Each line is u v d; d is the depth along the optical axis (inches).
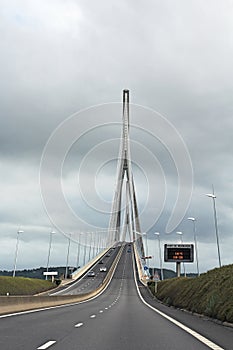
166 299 2559.1
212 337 612.4
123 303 2268.7
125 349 463.5
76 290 4448.8
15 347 451.5
